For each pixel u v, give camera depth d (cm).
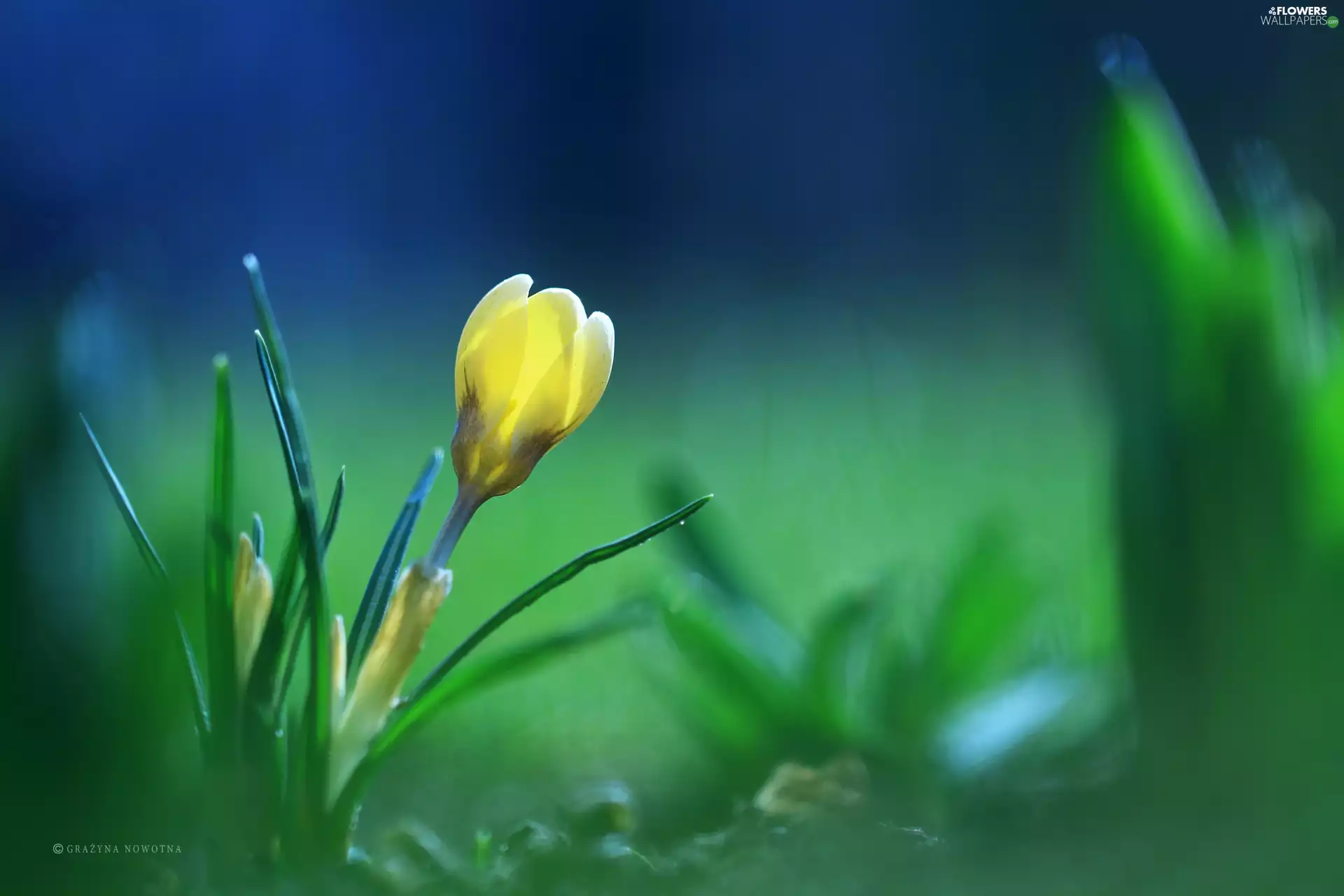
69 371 88
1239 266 90
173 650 88
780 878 77
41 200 581
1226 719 89
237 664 79
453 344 475
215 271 591
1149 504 90
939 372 354
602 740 117
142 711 86
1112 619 99
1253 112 527
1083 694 96
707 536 110
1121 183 92
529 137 802
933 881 76
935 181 686
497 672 80
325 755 79
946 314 473
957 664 100
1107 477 92
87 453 88
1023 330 425
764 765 97
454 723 120
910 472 234
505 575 188
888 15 702
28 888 78
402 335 495
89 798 83
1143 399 91
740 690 98
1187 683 89
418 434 314
